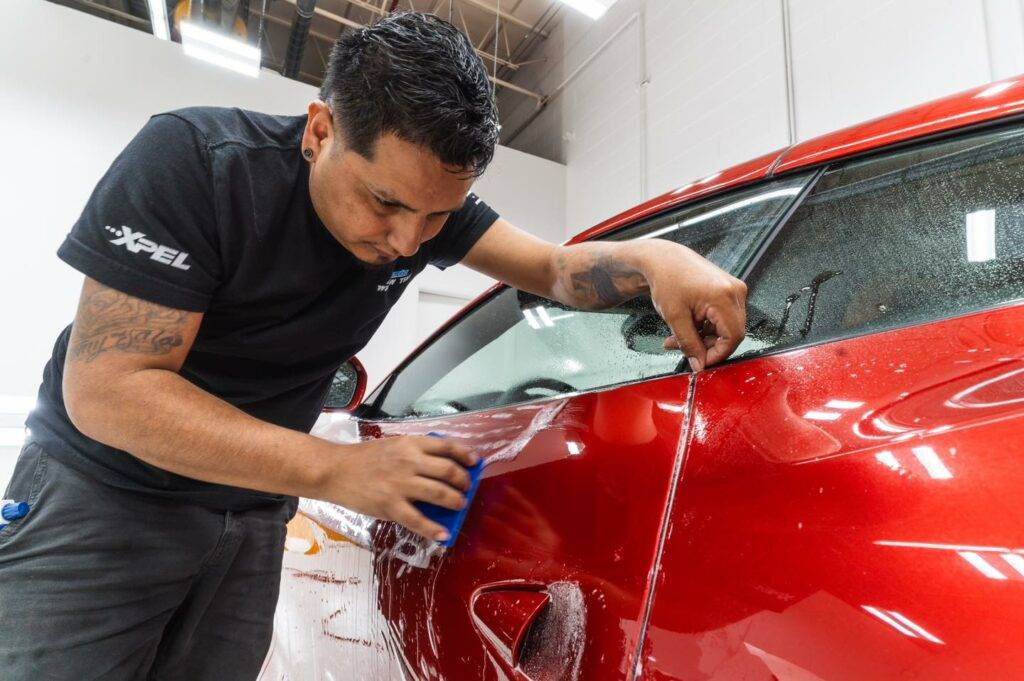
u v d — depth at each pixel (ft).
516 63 20.88
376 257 2.21
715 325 1.94
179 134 2.08
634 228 3.01
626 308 2.61
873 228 1.98
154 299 1.95
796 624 1.17
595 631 1.51
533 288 2.90
